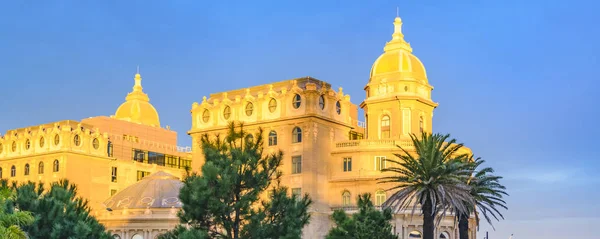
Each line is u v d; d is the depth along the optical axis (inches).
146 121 6072.8
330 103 4234.7
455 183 2795.3
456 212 2933.1
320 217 4028.1
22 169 5073.8
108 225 4045.3
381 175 4013.3
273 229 2071.9
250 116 4301.2
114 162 5132.9
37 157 4987.7
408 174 2888.8
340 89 4370.1
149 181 4296.3
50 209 1975.9
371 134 4362.7
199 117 4490.7
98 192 4977.9
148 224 3959.2
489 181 3058.6
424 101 4340.6
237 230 2107.5
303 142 4067.4
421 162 2819.9
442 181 2807.6
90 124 5388.8
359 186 4050.2
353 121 4879.4
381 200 3983.8
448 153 2913.4
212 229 2156.7
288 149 4119.1
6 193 1881.2
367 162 4077.3
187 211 2055.9
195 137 4471.0
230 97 4507.9
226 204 2070.6
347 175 4116.6
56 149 4884.4
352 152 4116.6
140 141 5442.9
